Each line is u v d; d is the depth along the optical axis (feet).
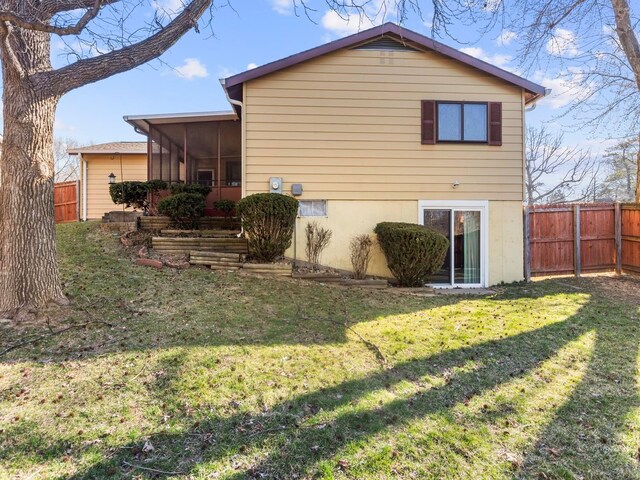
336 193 25.32
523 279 26.30
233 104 26.25
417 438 7.81
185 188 29.94
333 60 25.27
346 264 25.34
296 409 8.71
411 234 22.39
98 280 17.98
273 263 23.16
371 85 25.38
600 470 7.01
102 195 43.16
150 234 26.76
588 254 27.86
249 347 12.14
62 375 9.78
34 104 13.65
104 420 8.05
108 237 26.81
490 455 7.34
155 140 33.73
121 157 43.45
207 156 35.96
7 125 13.58
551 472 6.92
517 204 26.16
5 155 13.62
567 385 10.23
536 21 23.58
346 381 10.18
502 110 25.99
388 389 9.85
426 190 25.63
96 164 43.27
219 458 7.05
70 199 42.52
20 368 10.02
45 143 14.07
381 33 24.67
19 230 13.53
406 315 16.87
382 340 13.42
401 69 25.46
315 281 22.84
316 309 16.92
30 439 7.36
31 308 13.48
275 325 14.40
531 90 25.85
